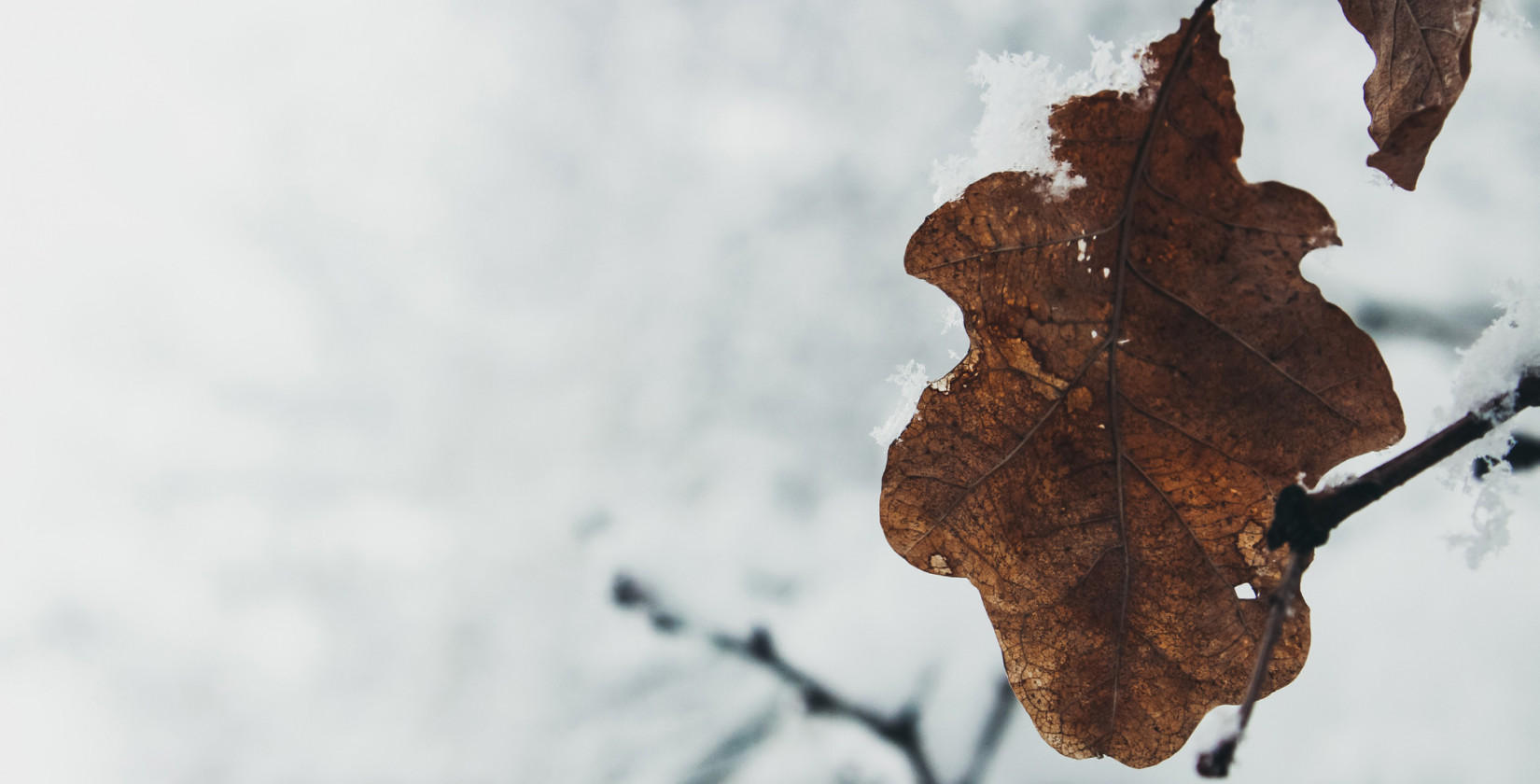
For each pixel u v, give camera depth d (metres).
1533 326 0.39
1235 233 0.41
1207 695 0.41
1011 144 0.41
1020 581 0.42
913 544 0.42
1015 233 0.41
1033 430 0.42
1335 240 0.40
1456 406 0.39
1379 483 0.38
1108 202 0.41
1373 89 0.41
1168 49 0.40
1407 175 0.41
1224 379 0.41
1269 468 0.41
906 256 0.42
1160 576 0.42
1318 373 0.41
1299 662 0.41
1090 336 0.41
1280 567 0.41
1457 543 0.40
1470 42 0.40
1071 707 0.42
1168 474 0.41
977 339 0.42
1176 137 0.41
